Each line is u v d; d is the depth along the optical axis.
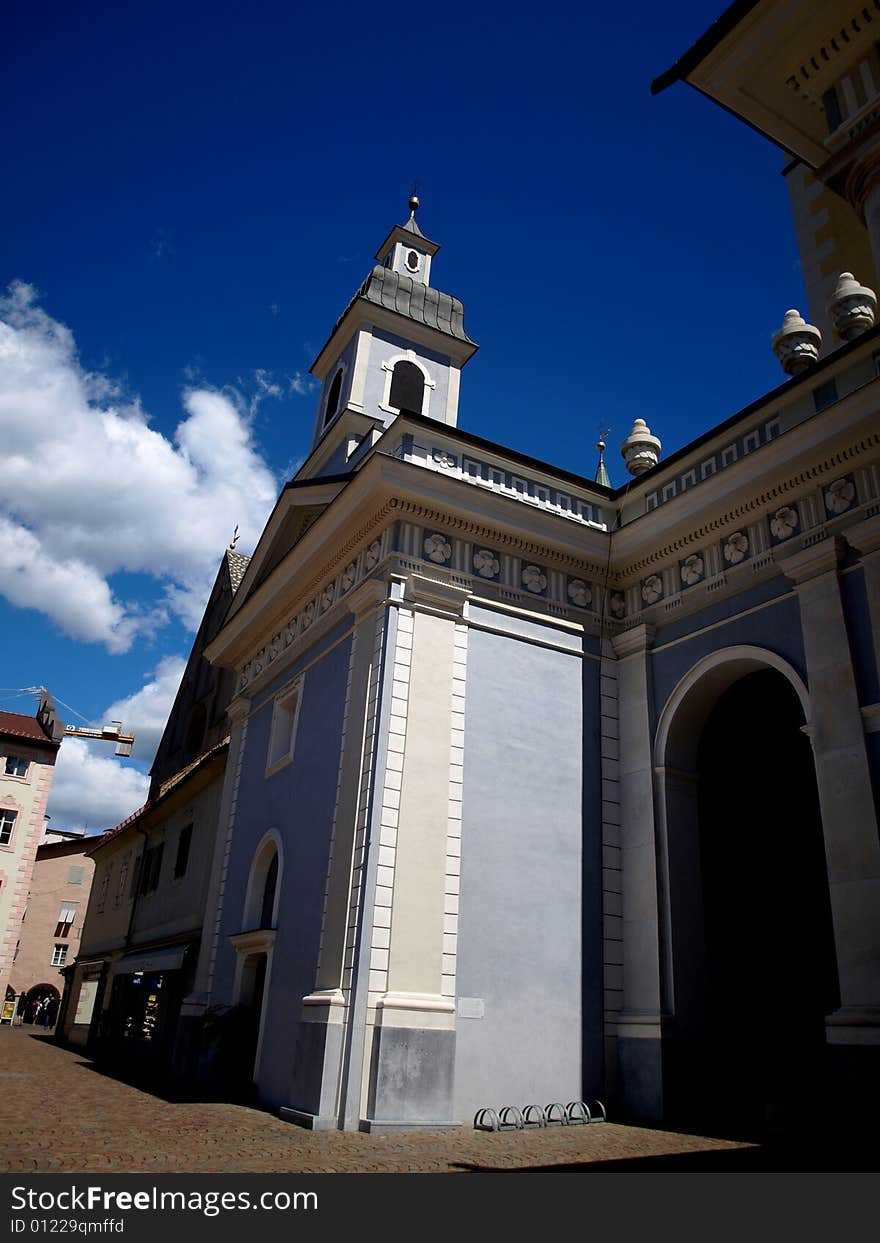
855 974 10.08
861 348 11.82
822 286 15.38
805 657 11.71
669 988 12.48
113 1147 8.42
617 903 13.45
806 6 8.07
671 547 14.42
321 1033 10.96
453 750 12.72
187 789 24.56
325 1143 9.35
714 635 13.38
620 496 15.49
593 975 12.81
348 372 20.86
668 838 13.23
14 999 49.38
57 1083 14.98
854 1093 9.60
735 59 8.60
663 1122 11.55
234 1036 14.50
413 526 13.64
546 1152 9.10
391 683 12.54
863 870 10.30
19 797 45.62
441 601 13.31
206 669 30.78
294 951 13.23
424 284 23.00
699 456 14.15
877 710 10.66
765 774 14.73
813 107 8.98
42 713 49.25
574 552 14.81
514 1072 11.67
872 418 11.25
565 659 14.36
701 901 13.12
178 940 21.09
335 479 16.39
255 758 17.59
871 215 7.84
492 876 12.45
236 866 17.06
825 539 11.83
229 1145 8.95
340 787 12.73
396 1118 10.45
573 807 13.55
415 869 11.80
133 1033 22.59
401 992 11.13
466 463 14.37
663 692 14.04
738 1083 12.37
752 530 13.14
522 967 12.24
